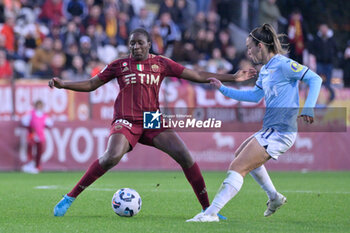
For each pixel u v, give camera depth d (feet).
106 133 162.91
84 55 189.16
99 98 162.40
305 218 68.39
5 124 160.66
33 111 158.61
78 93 161.89
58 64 187.42
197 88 160.04
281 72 60.70
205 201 68.03
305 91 163.32
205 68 193.16
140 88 66.03
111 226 58.03
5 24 195.11
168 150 66.28
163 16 202.59
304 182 126.72
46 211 73.46
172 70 67.51
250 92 65.62
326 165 171.53
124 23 207.82
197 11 223.10
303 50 200.85
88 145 163.32
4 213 71.05
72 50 189.78
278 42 62.34
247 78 68.23
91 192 99.86
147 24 213.87
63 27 201.57
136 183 121.80
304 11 223.71
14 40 196.03
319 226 59.47
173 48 198.70
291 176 146.72
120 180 130.41
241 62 193.16
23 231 54.85
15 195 94.89
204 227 56.65
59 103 161.79
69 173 153.58
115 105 67.31
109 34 203.51
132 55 67.31
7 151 161.07
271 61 61.93
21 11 205.46
